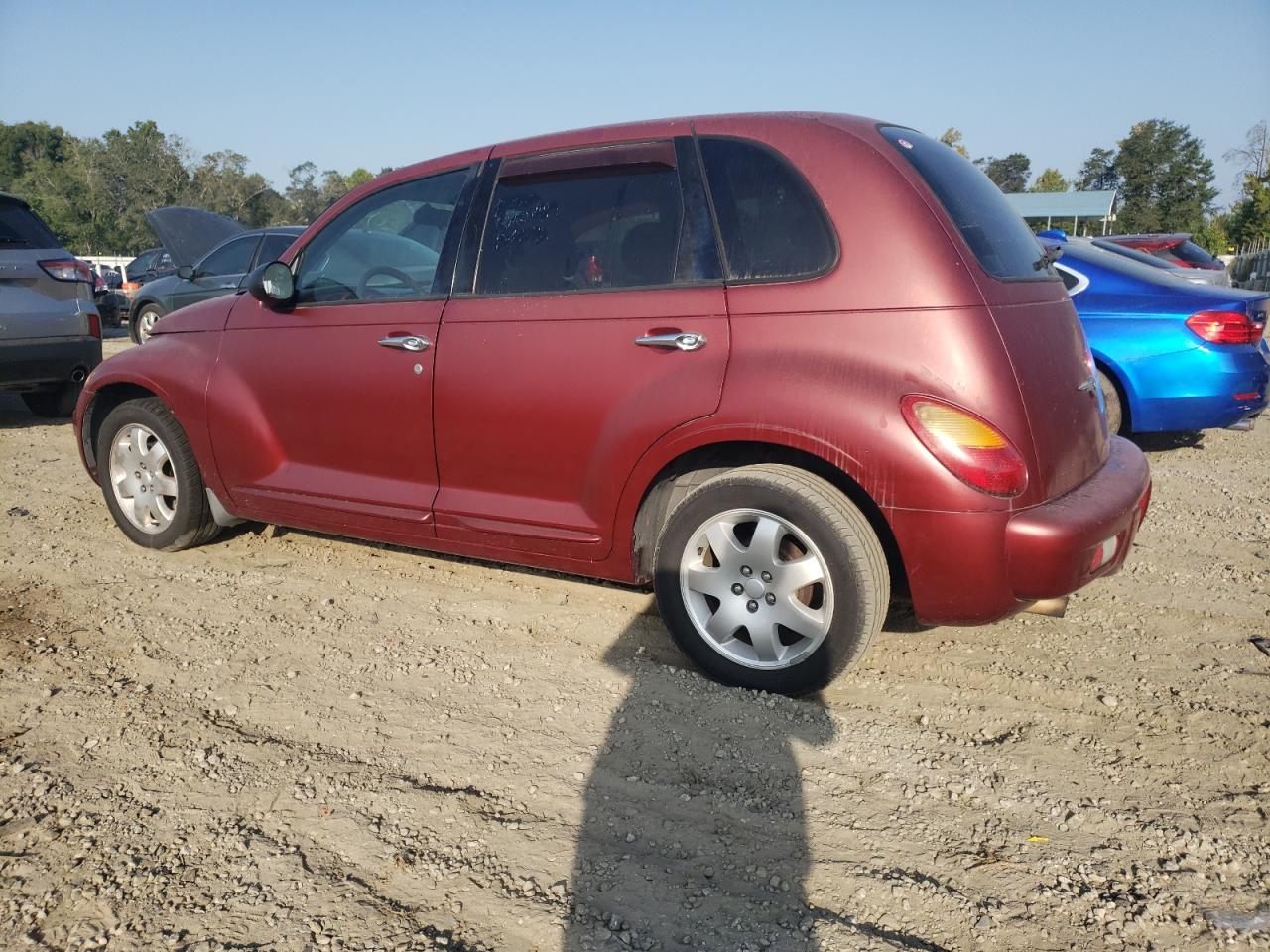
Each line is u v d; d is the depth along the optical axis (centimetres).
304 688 338
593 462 341
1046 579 288
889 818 262
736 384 308
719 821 261
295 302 423
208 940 217
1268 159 5159
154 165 6388
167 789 277
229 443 437
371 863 244
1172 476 634
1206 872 239
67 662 358
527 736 304
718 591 325
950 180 323
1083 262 671
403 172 404
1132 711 320
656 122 348
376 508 399
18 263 747
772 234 313
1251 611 403
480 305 365
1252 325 628
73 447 744
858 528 299
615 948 215
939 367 286
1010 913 224
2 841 253
